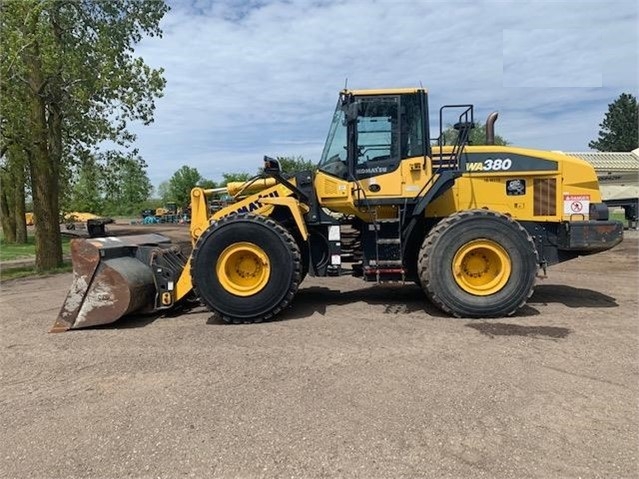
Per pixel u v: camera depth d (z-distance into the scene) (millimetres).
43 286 11500
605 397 3836
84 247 6305
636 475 2846
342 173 6867
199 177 66938
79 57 14000
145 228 44531
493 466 2959
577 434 3299
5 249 24219
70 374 4668
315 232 7164
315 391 4043
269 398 3938
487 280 6414
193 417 3664
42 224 15125
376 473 2918
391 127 6766
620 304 7004
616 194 22453
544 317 6277
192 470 3008
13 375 4715
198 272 6324
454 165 6781
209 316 6820
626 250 13797
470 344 5168
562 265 11320
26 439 3455
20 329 6566
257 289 6305
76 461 3158
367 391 4016
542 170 6953
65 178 18266
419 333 5609
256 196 7035
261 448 3217
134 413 3770
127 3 15852
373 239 6879
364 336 5547
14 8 12586
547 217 6973
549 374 4301
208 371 4574
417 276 7129
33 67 13930
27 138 14211
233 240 6332
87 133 16781
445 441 3238
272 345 5309
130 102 15531
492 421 3484
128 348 5379
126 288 6207
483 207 7027
